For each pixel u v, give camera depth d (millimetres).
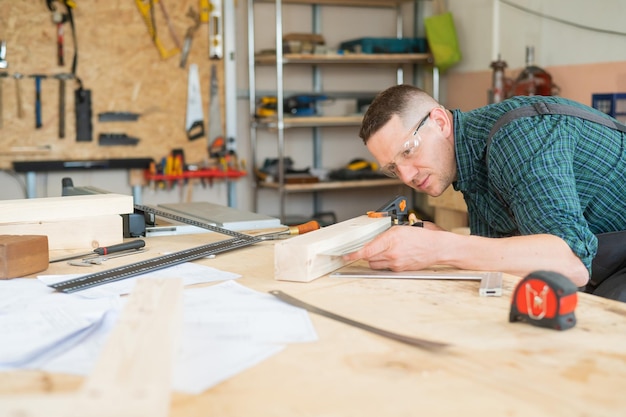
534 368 890
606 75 4371
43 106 4699
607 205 1835
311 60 5180
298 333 1030
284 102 5270
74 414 615
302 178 5109
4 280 1425
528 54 4688
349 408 771
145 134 4980
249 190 5656
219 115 5180
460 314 1135
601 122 1770
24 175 4809
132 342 790
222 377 858
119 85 4887
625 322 1084
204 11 5043
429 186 1850
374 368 890
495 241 1443
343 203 6020
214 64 5133
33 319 1126
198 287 1343
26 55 4629
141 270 1479
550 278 1045
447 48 5410
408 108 1754
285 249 1382
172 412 761
